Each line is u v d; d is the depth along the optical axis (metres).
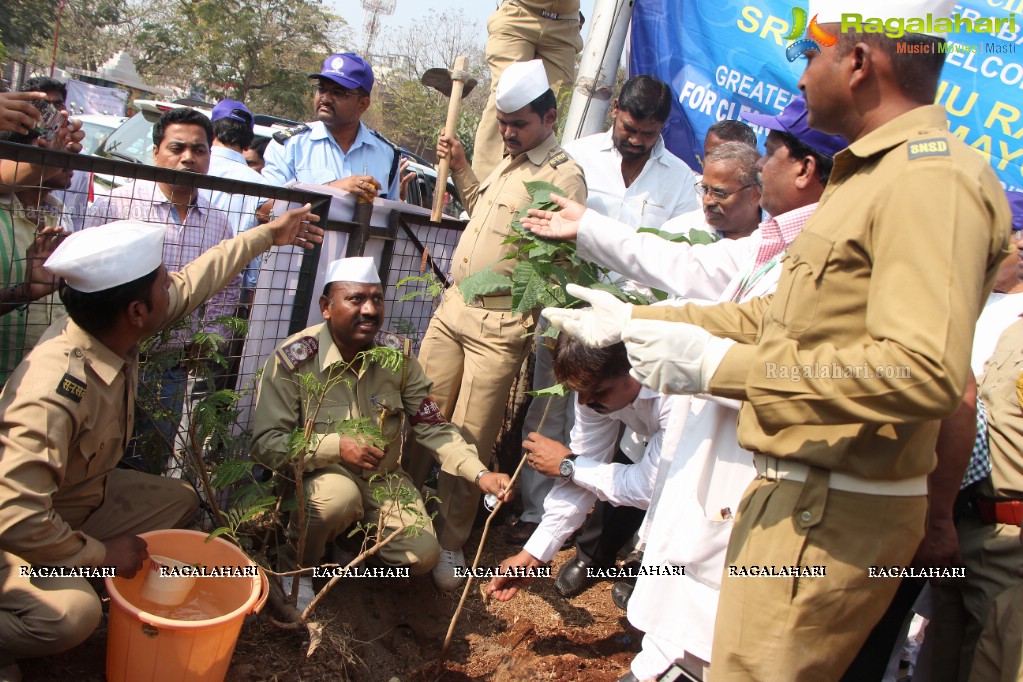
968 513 2.97
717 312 2.37
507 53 5.20
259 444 3.24
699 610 2.52
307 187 3.80
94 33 29.59
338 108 4.89
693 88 5.11
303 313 3.81
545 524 3.22
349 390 3.43
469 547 4.16
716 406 2.51
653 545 2.62
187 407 3.41
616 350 2.77
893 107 1.83
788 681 1.94
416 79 20.08
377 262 4.13
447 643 3.31
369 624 3.52
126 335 2.59
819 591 1.90
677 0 5.09
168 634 2.41
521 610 3.81
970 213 1.64
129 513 2.95
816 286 1.83
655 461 2.94
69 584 2.45
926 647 3.17
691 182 4.51
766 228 2.51
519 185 3.73
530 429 4.43
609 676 3.42
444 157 4.12
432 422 3.62
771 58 4.91
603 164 4.46
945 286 1.59
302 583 3.33
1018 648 2.43
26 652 2.43
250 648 2.96
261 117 8.48
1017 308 3.54
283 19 26.02
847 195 1.83
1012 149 4.36
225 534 2.93
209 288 2.96
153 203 3.48
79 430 2.51
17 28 21.34
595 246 2.81
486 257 3.72
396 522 3.45
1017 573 2.76
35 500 2.35
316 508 3.24
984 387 3.09
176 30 26.28
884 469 1.86
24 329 3.07
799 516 1.92
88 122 8.84
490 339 3.72
